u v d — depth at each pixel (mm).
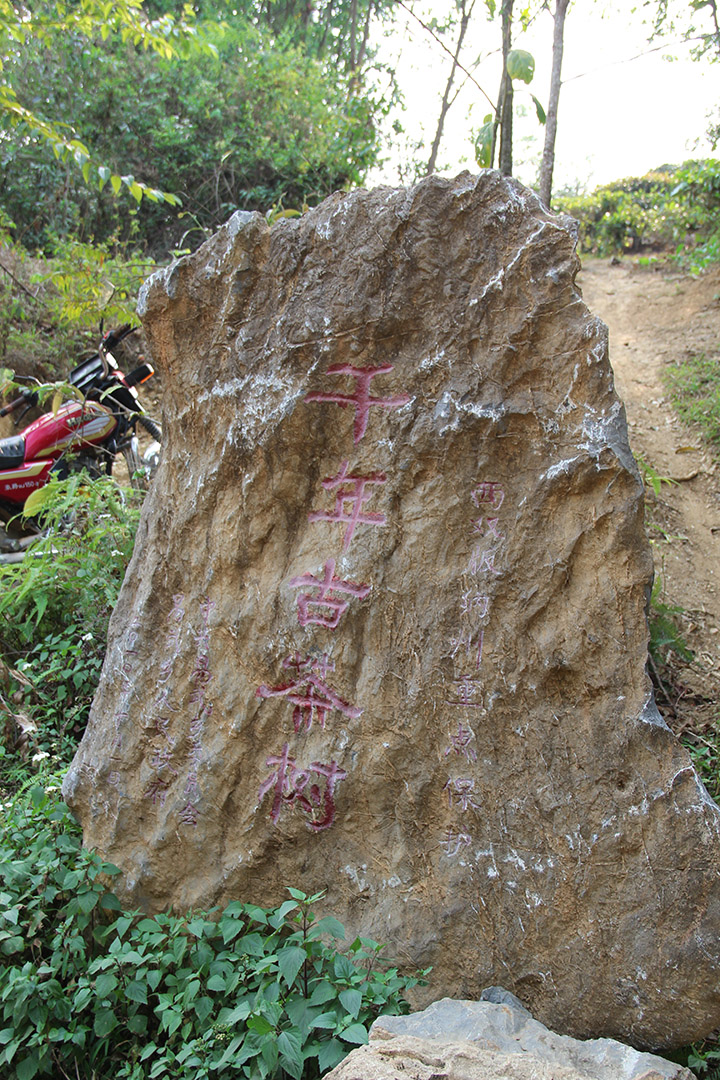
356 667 2500
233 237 2602
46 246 8070
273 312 2590
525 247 2312
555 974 2256
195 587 2744
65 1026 2352
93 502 4145
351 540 2514
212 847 2654
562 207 12188
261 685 2605
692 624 4176
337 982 2189
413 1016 2125
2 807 2879
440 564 2426
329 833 2529
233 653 2654
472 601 2381
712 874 2104
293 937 2236
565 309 2297
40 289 6793
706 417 5844
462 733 2375
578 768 2256
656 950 2146
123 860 2734
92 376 4852
